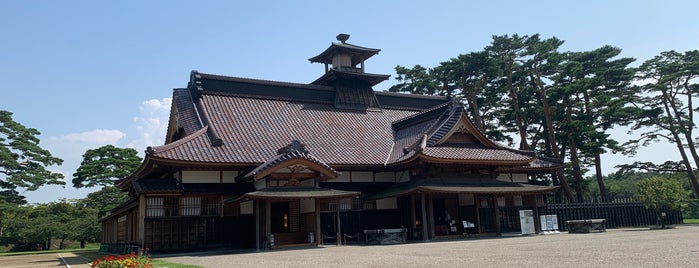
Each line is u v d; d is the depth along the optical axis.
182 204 25.78
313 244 26.33
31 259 26.97
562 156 55.47
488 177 33.16
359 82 41.19
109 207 54.38
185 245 25.28
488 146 33.62
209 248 25.83
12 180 54.22
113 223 35.09
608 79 53.28
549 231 33.03
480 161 30.52
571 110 52.19
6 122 56.75
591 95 51.28
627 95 53.78
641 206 40.97
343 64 40.88
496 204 31.16
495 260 13.93
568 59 52.22
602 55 52.94
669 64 51.50
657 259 12.38
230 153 27.81
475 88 54.25
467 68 52.69
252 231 26.88
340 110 38.94
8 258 29.39
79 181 61.09
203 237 25.83
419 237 28.61
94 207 59.41
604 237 24.38
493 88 54.62
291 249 24.39
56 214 57.19
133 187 25.78
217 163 26.27
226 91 35.31
